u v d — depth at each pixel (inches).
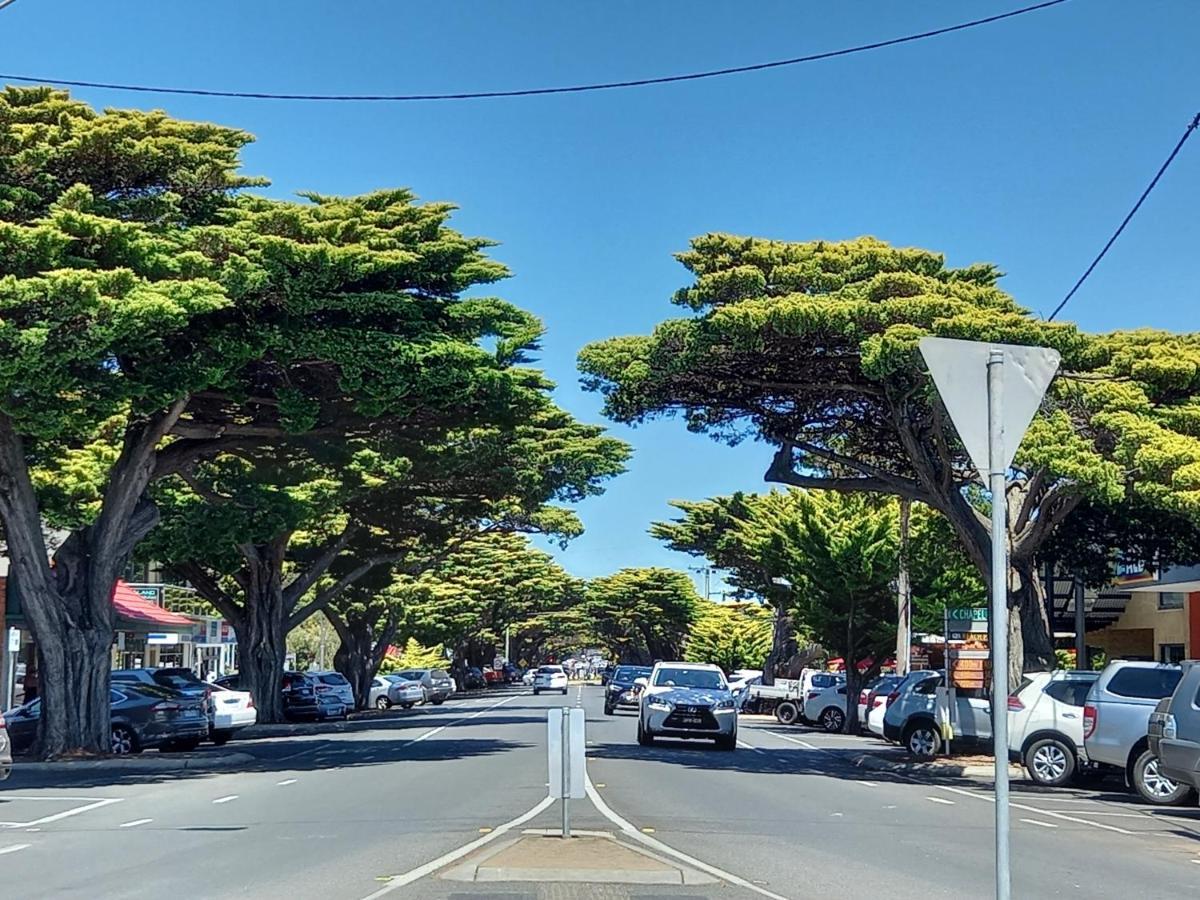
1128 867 458.3
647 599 3535.9
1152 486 701.9
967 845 501.4
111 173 787.4
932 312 754.2
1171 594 1396.4
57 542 1309.1
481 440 1300.4
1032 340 741.9
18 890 385.4
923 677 970.1
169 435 978.7
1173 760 586.6
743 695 1943.9
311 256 785.6
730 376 879.1
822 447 1027.3
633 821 542.6
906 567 1302.9
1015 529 919.0
